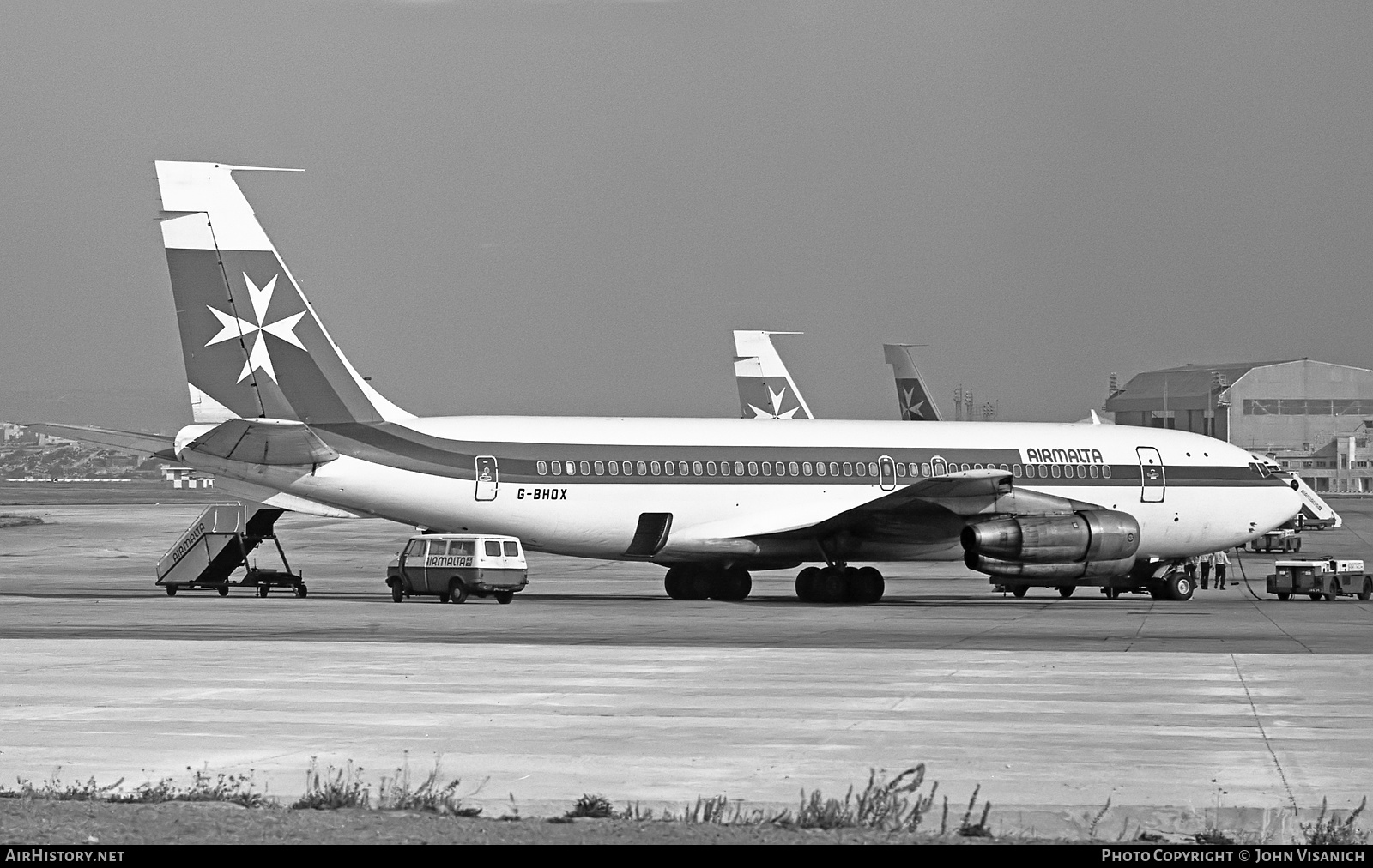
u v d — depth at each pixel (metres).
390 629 125.25
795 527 173.25
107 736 69.50
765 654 105.00
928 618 143.75
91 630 122.19
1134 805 55.09
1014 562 169.75
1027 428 191.25
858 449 179.88
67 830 48.28
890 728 72.25
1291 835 51.94
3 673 92.44
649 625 131.12
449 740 68.56
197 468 156.88
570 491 165.75
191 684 88.00
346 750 66.06
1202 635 124.25
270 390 157.38
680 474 170.50
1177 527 193.62
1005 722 74.25
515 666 97.75
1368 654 106.81
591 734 70.31
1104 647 112.12
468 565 162.00
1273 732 71.62
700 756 64.81
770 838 48.69
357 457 158.12
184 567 182.75
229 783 57.91
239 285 156.50
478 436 163.88
